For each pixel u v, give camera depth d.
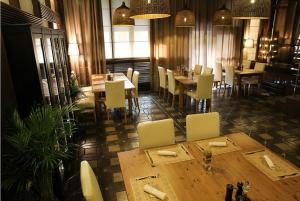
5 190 1.76
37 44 2.12
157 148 2.07
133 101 5.44
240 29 7.09
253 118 4.59
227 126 4.20
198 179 1.63
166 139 2.26
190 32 6.63
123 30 6.25
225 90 6.52
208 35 6.80
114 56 6.38
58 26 5.00
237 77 6.10
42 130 1.73
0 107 1.67
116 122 4.50
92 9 5.67
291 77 5.88
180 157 1.91
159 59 6.60
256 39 7.41
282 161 1.82
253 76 6.40
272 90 6.62
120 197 2.45
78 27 5.64
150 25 6.30
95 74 5.97
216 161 1.85
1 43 1.89
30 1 2.97
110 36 6.19
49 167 1.78
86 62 5.98
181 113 4.95
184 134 3.92
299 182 1.57
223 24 4.16
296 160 3.08
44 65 2.30
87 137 3.88
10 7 2.03
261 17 2.05
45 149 1.71
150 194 1.48
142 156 1.94
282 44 6.64
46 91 2.31
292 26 6.31
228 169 1.74
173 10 6.27
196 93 4.77
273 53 6.92
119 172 2.89
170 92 5.48
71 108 2.64
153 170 1.74
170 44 6.56
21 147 1.64
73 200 2.44
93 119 4.61
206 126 2.38
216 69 6.46
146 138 2.17
